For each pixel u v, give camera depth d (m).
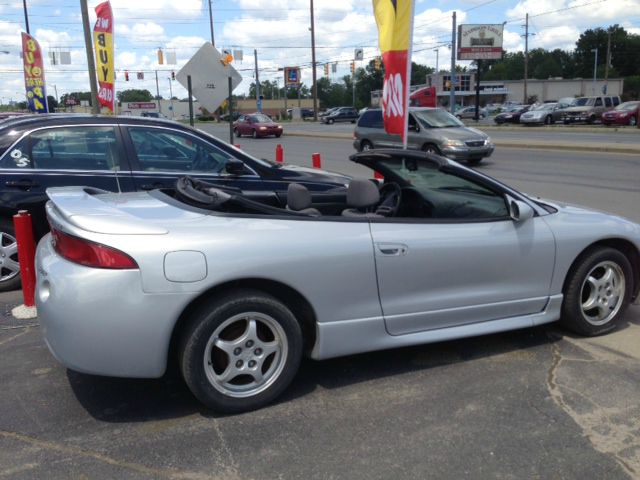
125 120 5.88
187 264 3.06
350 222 3.55
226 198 3.55
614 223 4.39
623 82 97.12
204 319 3.13
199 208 3.53
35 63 21.94
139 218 3.26
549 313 4.21
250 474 2.80
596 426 3.19
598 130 30.23
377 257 3.53
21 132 5.55
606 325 4.42
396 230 3.64
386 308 3.63
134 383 3.72
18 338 4.46
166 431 3.16
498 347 4.25
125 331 3.03
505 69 129.00
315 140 30.83
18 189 5.45
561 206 4.52
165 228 3.16
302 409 3.39
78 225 3.12
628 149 18.06
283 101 107.56
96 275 3.01
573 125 37.41
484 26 49.56
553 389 3.61
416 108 17.86
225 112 68.06
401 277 3.62
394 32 6.86
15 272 5.61
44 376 3.82
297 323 3.39
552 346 4.26
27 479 2.75
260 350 3.33
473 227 3.88
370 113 19.72
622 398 3.49
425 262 3.68
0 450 2.98
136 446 3.02
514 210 3.95
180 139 6.02
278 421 3.26
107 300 3.00
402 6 6.75
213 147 6.13
